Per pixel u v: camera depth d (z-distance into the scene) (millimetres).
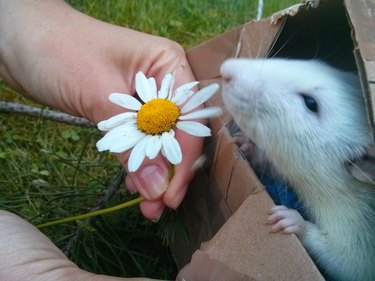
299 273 70
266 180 115
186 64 113
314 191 111
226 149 91
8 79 135
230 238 76
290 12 90
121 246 124
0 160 153
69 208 134
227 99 104
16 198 139
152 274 123
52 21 123
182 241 106
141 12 221
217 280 75
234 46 105
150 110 91
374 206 110
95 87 114
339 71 112
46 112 162
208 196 96
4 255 84
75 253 121
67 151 161
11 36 124
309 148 106
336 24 98
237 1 242
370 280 111
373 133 68
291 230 76
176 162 88
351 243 109
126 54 113
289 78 104
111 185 131
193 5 237
